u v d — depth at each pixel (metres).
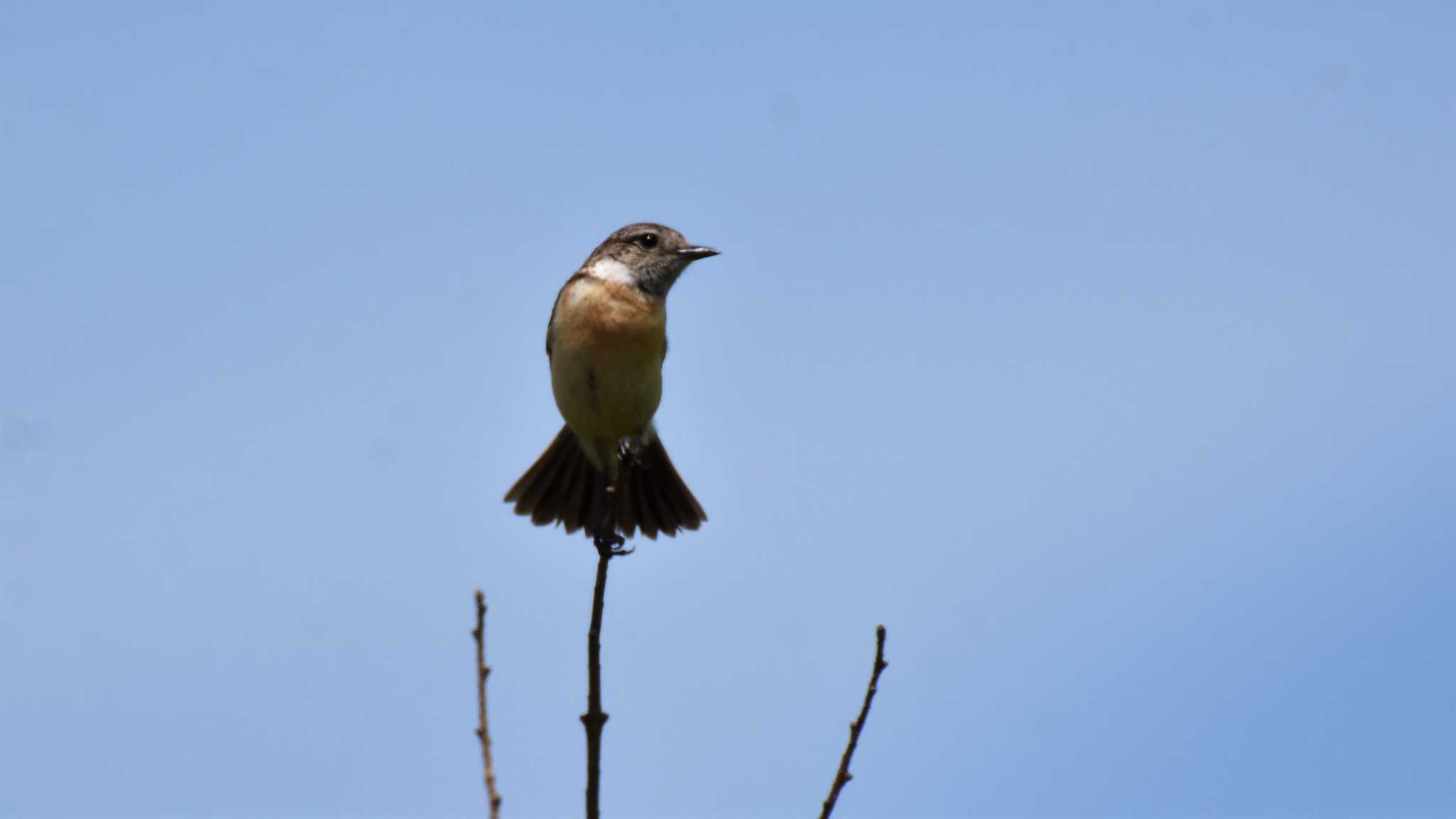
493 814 7.06
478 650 7.39
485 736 7.25
